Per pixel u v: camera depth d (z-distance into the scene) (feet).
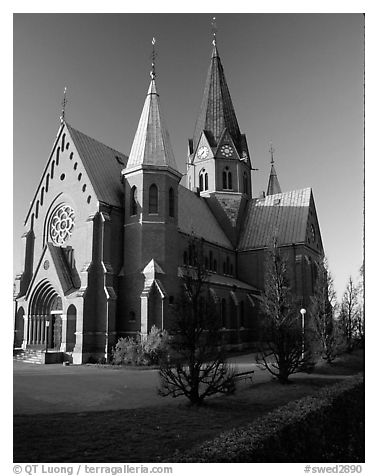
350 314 163.63
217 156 217.56
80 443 47.19
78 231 139.33
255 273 205.36
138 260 134.92
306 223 202.90
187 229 167.53
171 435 50.57
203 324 68.90
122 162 163.63
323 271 146.72
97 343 126.21
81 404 67.00
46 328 139.64
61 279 133.39
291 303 107.96
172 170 142.20
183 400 70.95
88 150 150.51
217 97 224.94
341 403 50.37
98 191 138.41
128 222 139.95
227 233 211.41
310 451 39.63
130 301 133.49
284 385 89.10
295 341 92.84
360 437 52.21
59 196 148.25
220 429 53.57
